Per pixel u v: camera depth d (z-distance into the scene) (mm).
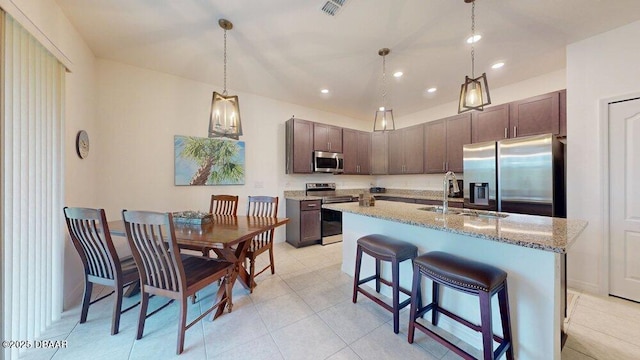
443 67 2922
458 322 1656
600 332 1737
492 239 1299
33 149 1647
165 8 1947
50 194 1818
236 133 2191
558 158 2668
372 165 5035
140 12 1990
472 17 2027
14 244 1492
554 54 2625
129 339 1663
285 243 4102
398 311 1746
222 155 3588
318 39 2361
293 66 2930
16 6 1393
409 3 1869
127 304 2125
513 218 1882
